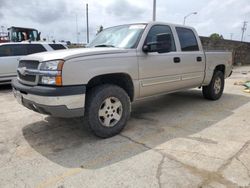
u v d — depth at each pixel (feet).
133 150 10.71
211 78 19.38
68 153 10.59
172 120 15.05
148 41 13.66
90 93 11.42
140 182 8.23
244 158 9.72
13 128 13.91
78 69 10.44
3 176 8.79
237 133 12.58
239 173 8.61
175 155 10.11
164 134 12.60
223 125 13.91
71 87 10.29
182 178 8.38
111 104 12.10
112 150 10.78
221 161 9.50
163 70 14.43
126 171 8.96
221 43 60.34
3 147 11.31
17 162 9.83
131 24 14.90
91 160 9.89
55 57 10.32
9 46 28.43
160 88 14.67
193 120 14.97
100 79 12.06
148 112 16.98
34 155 10.45
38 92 10.29
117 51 12.09
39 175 8.84
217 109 17.56
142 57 13.10
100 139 12.07
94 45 15.08
